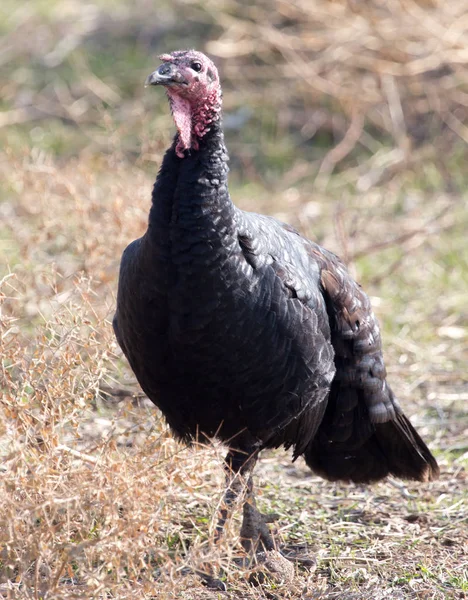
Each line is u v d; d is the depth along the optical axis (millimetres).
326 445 12719
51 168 16656
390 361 17766
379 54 27344
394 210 23844
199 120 10062
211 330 10000
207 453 10039
